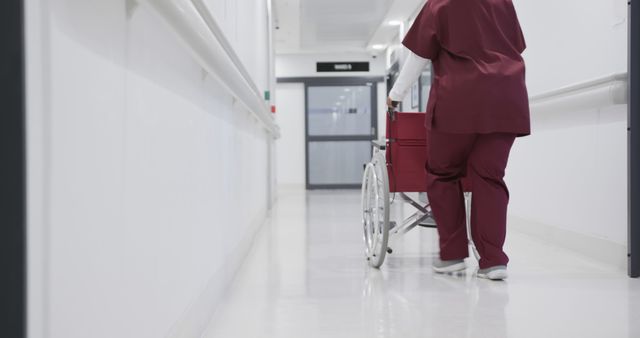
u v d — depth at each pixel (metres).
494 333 1.53
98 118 0.75
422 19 2.24
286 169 9.44
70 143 0.65
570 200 2.92
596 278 2.23
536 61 3.37
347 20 7.16
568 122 2.93
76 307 0.67
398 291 2.04
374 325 1.62
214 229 1.76
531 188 3.43
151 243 1.03
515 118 2.10
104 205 0.77
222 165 1.93
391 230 2.63
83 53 0.69
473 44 2.13
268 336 1.52
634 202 2.24
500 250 2.22
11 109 0.51
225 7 1.83
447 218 2.34
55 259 0.60
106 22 0.79
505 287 2.09
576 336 1.50
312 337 1.51
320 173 9.49
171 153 1.20
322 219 4.59
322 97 9.46
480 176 2.21
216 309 1.79
